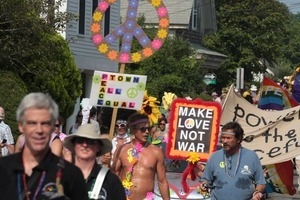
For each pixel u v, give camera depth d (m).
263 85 19.17
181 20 53.72
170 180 14.32
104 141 7.95
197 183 14.20
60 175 5.84
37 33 22.89
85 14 34.34
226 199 10.54
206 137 12.70
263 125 16.25
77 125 17.81
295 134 16.12
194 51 45.06
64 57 26.12
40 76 24.69
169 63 41.31
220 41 59.94
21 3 22.20
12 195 5.77
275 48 62.62
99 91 12.80
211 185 10.80
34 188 5.79
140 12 53.72
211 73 56.16
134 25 13.16
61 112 26.75
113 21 36.59
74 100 27.45
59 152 10.40
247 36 60.31
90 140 7.88
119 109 13.87
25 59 24.03
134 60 13.16
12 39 22.47
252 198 10.59
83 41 34.34
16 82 23.11
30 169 5.86
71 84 26.95
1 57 22.39
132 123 10.65
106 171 7.79
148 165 10.57
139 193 10.52
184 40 43.81
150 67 41.16
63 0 27.80
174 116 12.80
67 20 24.48
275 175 17.56
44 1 23.64
